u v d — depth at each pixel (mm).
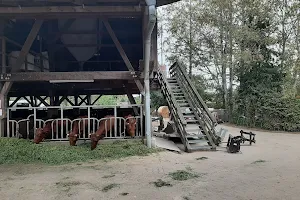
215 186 4492
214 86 19156
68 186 4523
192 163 6113
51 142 7469
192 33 18609
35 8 6738
